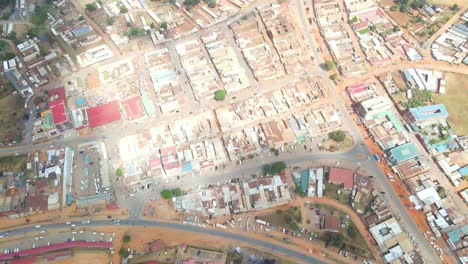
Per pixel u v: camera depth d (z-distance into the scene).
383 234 145.88
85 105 185.00
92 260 143.75
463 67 195.62
